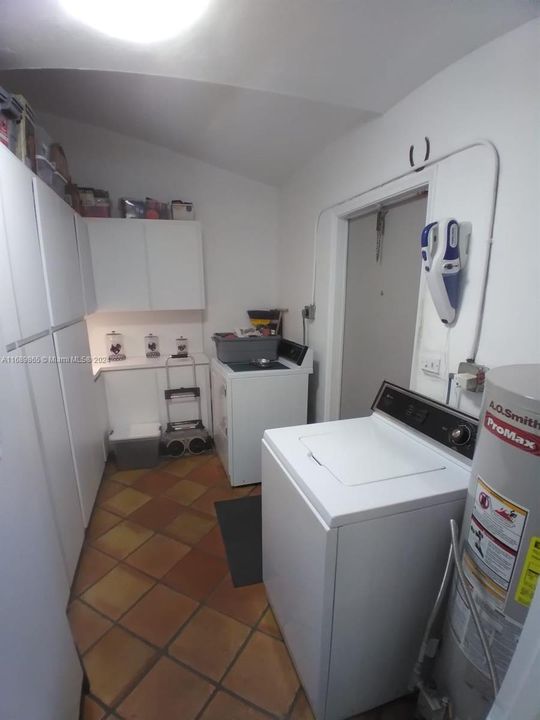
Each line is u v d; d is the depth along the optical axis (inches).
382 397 60.0
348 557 36.1
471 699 34.9
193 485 95.0
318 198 91.0
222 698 45.8
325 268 89.7
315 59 48.9
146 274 103.5
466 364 47.4
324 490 38.4
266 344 101.7
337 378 91.7
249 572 65.9
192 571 66.1
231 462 91.0
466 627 35.0
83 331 84.0
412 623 41.9
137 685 47.3
